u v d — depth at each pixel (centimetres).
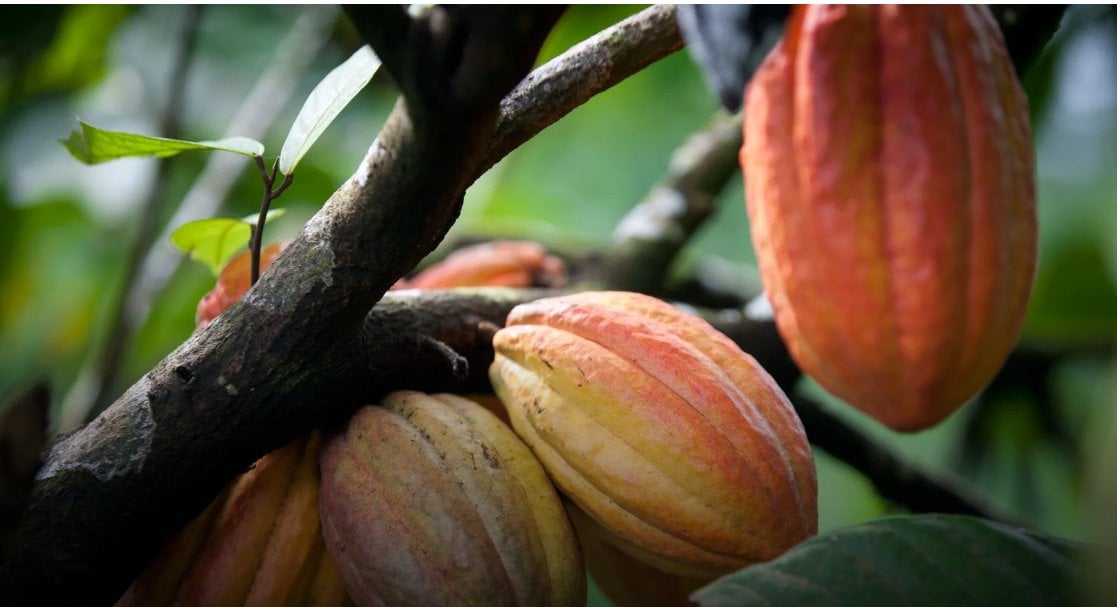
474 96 61
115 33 146
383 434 71
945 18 68
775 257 69
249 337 71
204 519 74
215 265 84
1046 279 130
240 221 80
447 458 71
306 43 128
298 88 154
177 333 146
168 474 70
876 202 67
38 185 152
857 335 67
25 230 153
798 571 65
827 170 67
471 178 70
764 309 93
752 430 70
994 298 67
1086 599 57
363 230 68
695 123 179
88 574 70
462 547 69
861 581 65
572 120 176
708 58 62
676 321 74
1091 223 141
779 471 70
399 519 69
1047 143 142
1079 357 124
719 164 108
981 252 67
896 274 66
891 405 68
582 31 127
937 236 66
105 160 75
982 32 68
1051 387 125
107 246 157
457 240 120
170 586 73
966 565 65
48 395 68
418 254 69
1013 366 123
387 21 60
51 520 69
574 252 118
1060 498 134
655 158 184
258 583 72
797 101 68
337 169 150
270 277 71
